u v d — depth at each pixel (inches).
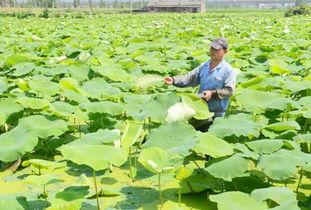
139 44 475.5
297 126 178.7
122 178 172.9
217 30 675.4
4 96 256.4
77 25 929.5
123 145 170.1
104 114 206.4
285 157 147.4
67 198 136.3
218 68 196.5
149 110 183.3
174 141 159.5
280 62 307.4
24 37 588.4
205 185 155.2
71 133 218.4
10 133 181.2
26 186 166.2
